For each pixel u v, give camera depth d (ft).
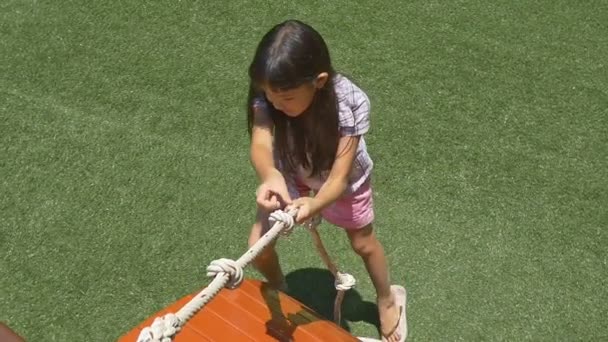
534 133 11.91
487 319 9.89
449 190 11.17
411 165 11.43
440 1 13.76
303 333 7.39
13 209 10.68
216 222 10.68
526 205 11.03
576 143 11.80
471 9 13.66
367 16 13.43
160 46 12.85
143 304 9.84
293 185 8.48
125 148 11.42
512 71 12.73
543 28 13.42
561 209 11.00
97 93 12.12
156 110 11.94
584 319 9.88
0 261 10.13
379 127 11.85
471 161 11.51
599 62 12.94
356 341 7.50
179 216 10.71
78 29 13.02
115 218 10.65
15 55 12.58
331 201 7.64
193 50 12.82
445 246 10.59
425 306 10.01
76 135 11.53
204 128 11.74
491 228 10.78
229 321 7.41
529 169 11.44
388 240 10.62
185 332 7.27
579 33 13.38
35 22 13.08
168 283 10.05
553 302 10.05
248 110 8.08
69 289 9.91
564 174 11.40
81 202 10.80
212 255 10.36
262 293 7.75
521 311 9.96
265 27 13.23
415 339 9.72
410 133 11.80
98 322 9.64
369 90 12.34
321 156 7.89
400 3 13.67
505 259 10.48
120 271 10.12
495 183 11.27
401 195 11.10
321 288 10.23
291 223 7.04
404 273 10.32
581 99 12.39
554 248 10.59
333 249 10.59
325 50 7.35
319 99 7.58
